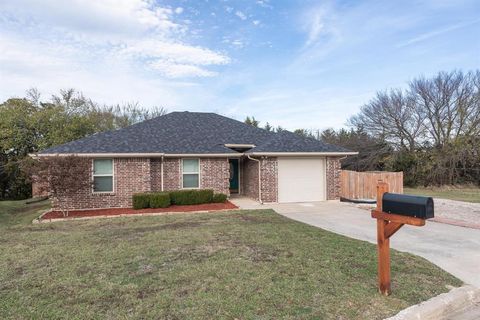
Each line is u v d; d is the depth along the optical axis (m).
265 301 4.30
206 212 12.85
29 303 4.30
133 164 14.75
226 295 4.49
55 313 3.99
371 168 31.27
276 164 15.70
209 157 16.19
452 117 28.23
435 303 4.25
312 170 16.25
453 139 27.78
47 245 7.49
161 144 16.00
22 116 24.64
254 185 16.78
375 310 4.06
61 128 25.19
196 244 7.33
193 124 19.31
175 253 6.61
